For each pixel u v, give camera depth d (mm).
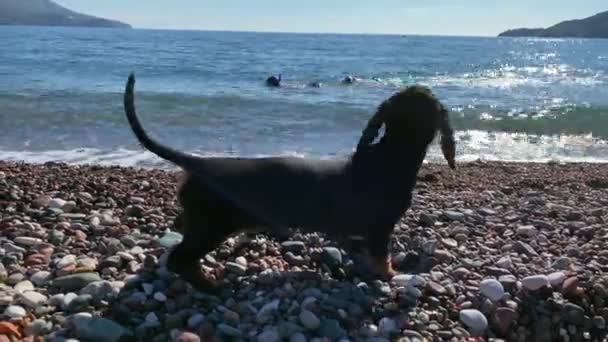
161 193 1524
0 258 988
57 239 1078
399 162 941
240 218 888
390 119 931
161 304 861
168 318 812
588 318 940
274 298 895
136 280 913
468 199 1579
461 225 1291
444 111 956
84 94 3805
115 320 816
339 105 3764
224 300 894
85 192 1461
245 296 908
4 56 7973
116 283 904
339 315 853
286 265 1019
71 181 1601
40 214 1230
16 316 796
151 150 880
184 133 2738
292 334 808
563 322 931
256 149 2449
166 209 1343
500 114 3713
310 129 2939
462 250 1136
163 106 3453
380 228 962
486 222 1325
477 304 923
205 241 889
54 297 854
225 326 802
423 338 829
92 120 2939
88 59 7676
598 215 1436
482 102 4414
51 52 9344
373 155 947
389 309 892
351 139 2721
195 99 3748
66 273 930
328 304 875
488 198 1606
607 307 962
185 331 789
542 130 3258
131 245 1078
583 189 1866
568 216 1408
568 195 1729
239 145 2518
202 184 874
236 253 1058
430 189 1774
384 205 944
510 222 1346
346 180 929
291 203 903
